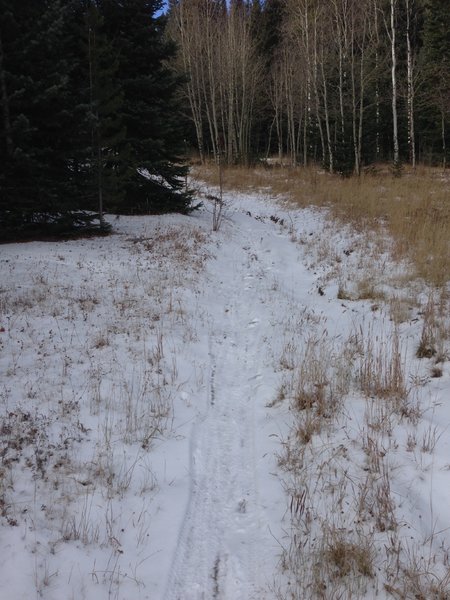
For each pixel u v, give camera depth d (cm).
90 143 1413
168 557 397
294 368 726
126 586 367
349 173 2666
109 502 452
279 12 4769
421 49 3253
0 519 421
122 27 1728
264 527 429
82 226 1496
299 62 3594
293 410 605
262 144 5103
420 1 3309
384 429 523
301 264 1409
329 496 448
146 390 665
